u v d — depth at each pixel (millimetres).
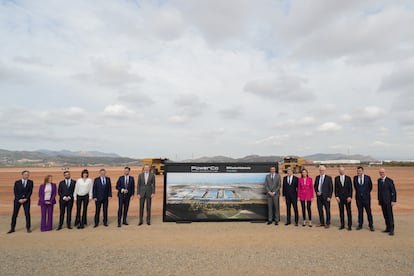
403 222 10984
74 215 13000
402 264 6059
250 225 10484
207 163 11383
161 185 28469
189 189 11281
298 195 10484
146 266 5965
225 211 11234
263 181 11367
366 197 9570
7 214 13281
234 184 11328
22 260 6371
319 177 10289
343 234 8938
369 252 6945
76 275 5477
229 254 6797
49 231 9539
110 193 10586
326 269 5770
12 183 30703
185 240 8180
